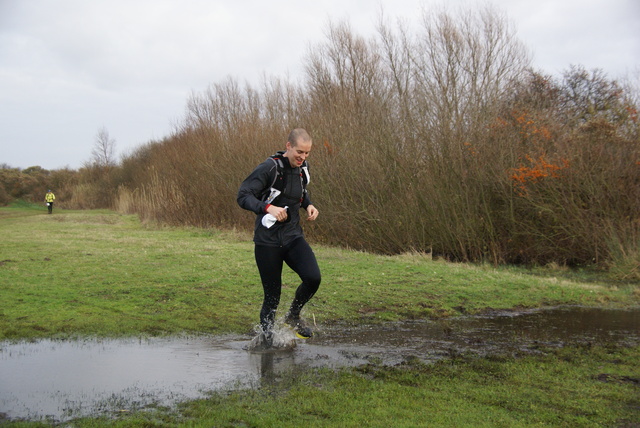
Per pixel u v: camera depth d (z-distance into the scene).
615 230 11.56
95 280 7.54
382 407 3.26
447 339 5.13
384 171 14.37
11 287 6.90
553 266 12.27
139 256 10.02
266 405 3.26
